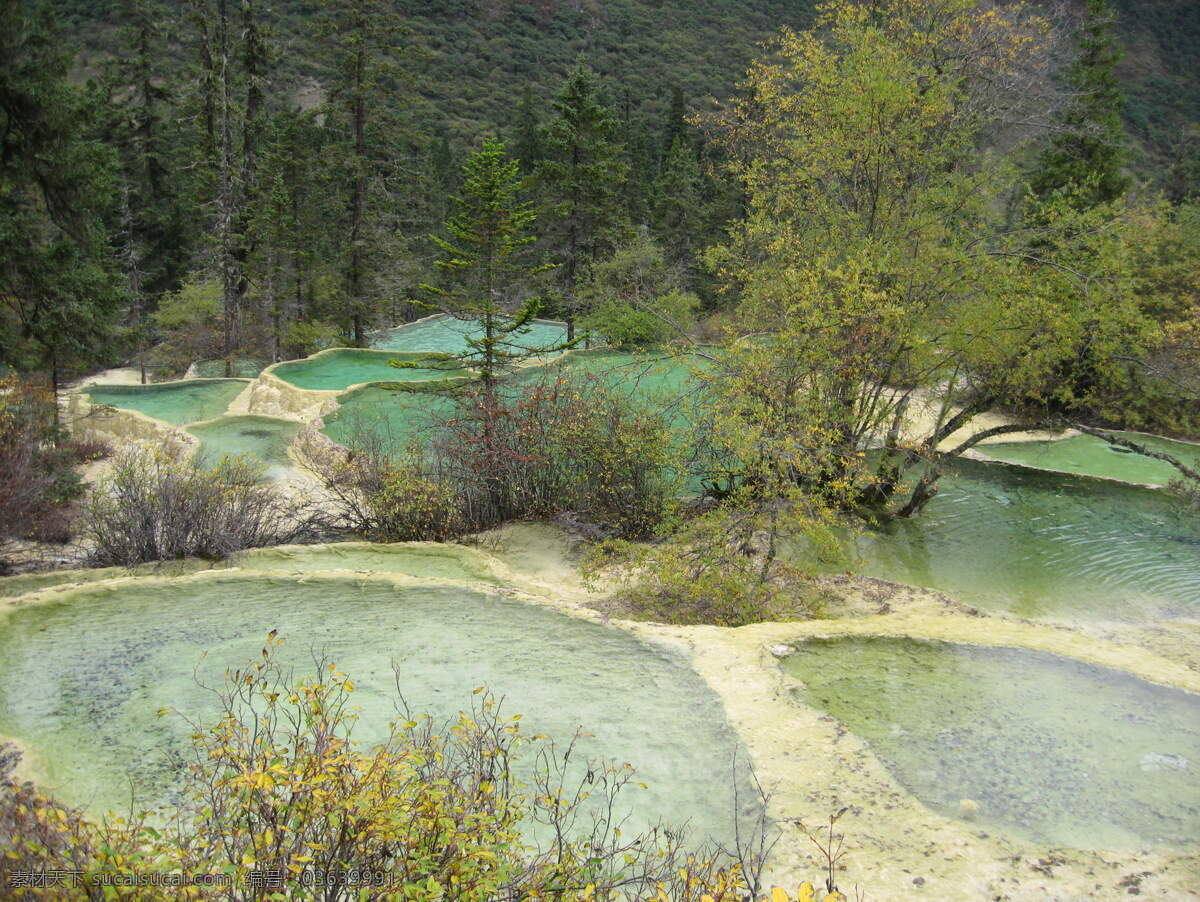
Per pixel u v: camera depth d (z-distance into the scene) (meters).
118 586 9.88
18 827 4.16
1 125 16.09
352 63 34.12
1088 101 29.66
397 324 50.69
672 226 46.47
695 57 113.12
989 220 16.25
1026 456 20.36
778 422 12.35
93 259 18.72
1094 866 5.22
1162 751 6.73
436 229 54.91
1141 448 14.42
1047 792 6.08
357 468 15.70
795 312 14.41
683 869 4.05
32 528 13.49
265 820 3.75
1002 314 14.61
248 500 13.70
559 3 125.75
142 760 6.15
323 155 35.25
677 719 6.96
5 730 6.59
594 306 33.88
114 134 44.16
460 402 16.41
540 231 39.69
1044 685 7.95
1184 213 23.61
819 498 11.48
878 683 7.91
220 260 35.84
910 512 16.17
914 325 14.96
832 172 16.58
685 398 14.08
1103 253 14.67
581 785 5.03
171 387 28.81
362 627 8.89
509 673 7.80
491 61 104.38
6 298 17.16
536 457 14.52
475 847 3.60
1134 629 11.50
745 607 10.57
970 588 12.93
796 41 16.44
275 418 22.56
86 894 3.65
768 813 5.65
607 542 11.77
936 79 15.62
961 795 6.01
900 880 5.00
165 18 44.50
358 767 4.16
